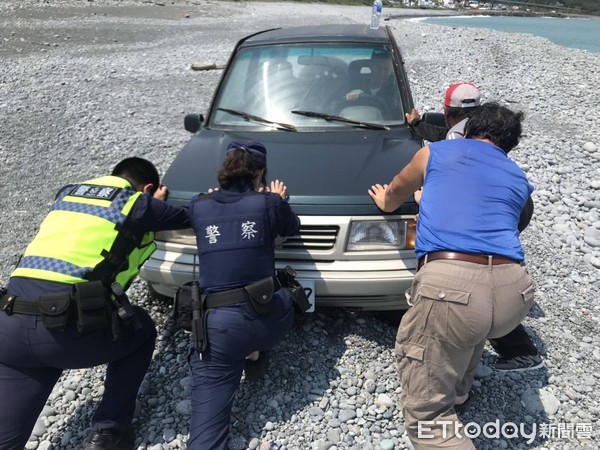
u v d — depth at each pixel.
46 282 2.42
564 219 5.21
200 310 2.60
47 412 2.94
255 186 2.82
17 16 22.41
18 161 6.76
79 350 2.46
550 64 13.29
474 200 2.35
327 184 3.11
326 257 3.00
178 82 11.10
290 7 45.53
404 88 4.11
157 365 3.27
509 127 2.49
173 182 3.31
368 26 4.98
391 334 3.48
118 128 8.03
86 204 2.62
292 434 2.75
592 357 3.31
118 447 2.66
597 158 6.75
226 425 2.55
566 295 3.98
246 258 2.61
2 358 2.46
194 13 29.75
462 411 2.87
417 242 2.46
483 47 16.19
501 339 3.15
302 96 4.12
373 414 2.86
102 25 21.05
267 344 2.69
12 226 5.11
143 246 2.77
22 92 9.73
